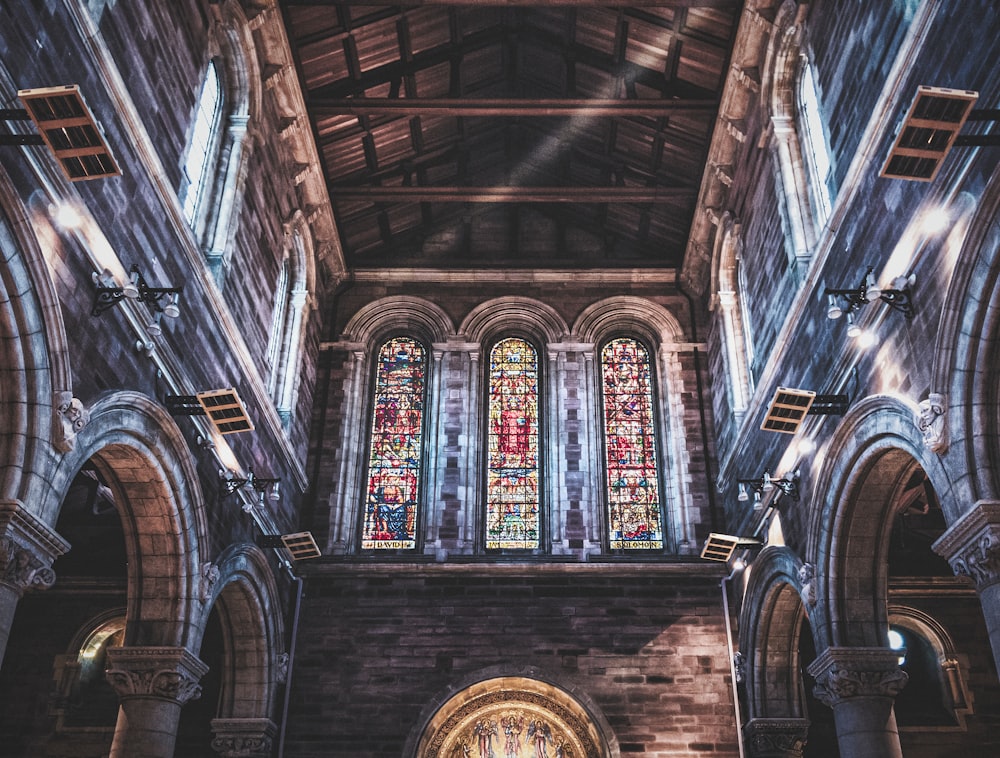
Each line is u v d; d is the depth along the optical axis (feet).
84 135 33.47
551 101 75.72
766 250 70.28
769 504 64.54
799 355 60.70
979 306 38.32
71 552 83.97
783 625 69.77
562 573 78.64
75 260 41.45
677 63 76.02
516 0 66.59
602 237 96.02
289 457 76.84
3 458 37.22
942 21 42.29
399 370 89.66
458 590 78.18
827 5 59.21
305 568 78.69
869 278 48.80
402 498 83.71
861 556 53.67
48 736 78.02
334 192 84.84
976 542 38.04
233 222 63.41
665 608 77.25
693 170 84.79
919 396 43.78
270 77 70.44
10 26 36.50
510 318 91.15
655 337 90.48
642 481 84.64
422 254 95.40
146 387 49.03
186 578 53.93
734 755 71.87
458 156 91.09
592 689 74.33
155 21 51.49
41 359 38.22
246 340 67.36
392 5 69.05
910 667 81.30
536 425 86.99
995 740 76.89
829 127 58.34
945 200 41.68
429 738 73.26
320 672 75.10
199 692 55.26
